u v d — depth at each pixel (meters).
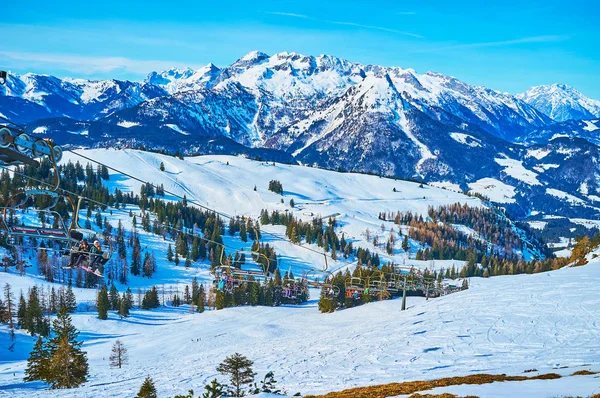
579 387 30.98
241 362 52.66
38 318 141.00
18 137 22.92
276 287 180.75
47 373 80.19
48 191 25.22
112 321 159.38
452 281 184.62
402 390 38.53
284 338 106.25
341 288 152.25
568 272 110.69
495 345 63.12
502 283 105.12
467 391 32.91
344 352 69.75
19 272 195.50
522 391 31.47
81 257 26.80
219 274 53.50
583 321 69.75
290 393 48.94
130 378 80.06
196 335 137.62
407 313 96.19
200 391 59.81
